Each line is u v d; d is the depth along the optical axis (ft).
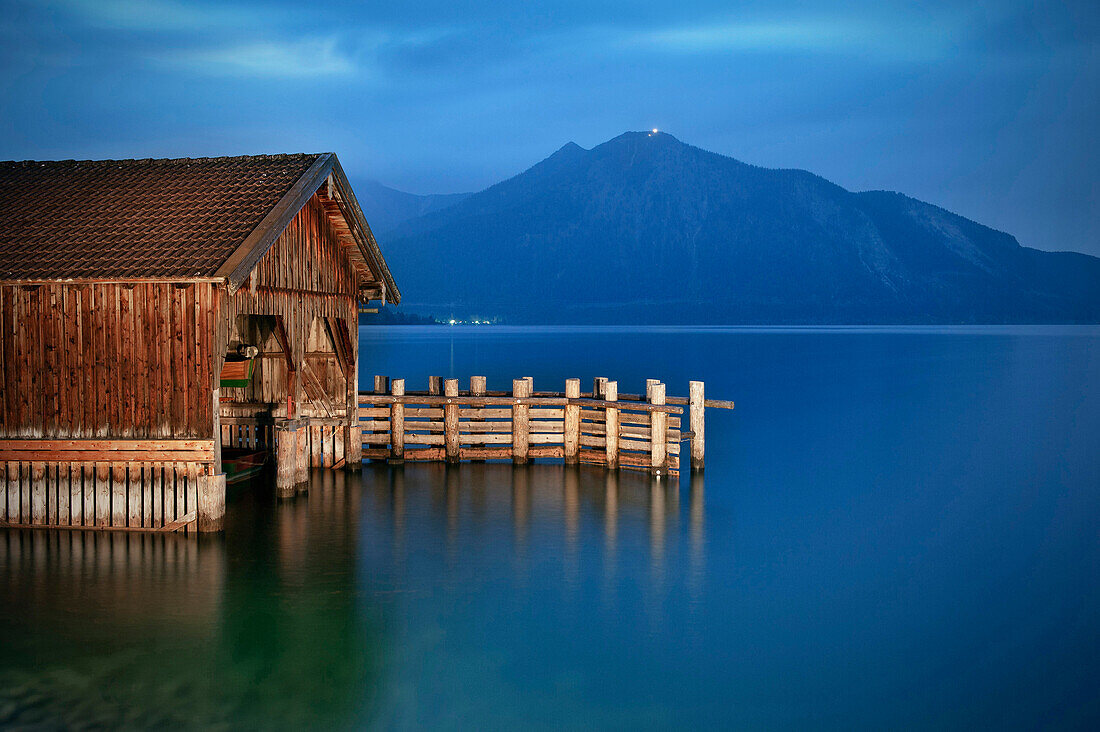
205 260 52.75
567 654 41.24
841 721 35.68
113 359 54.19
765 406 162.81
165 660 39.14
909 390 196.65
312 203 67.21
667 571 54.03
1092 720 36.11
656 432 78.48
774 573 54.49
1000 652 42.93
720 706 36.58
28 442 54.95
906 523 69.92
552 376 229.86
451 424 83.41
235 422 78.13
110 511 55.16
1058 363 302.25
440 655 40.60
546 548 57.88
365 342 497.46
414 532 60.80
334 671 38.50
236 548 55.67
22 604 45.27
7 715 33.71
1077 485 86.58
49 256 54.85
